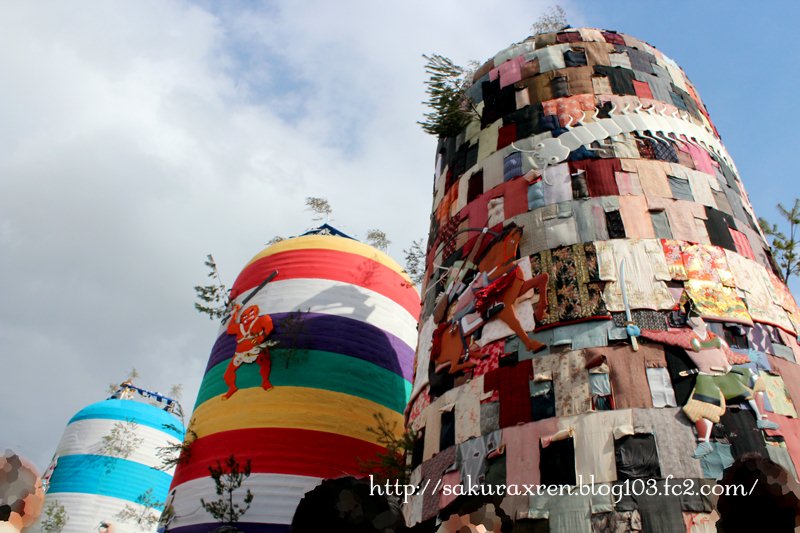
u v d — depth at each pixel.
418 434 22.72
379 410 34.53
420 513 20.17
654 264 21.69
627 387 18.88
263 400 32.91
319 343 34.94
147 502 50.69
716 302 21.05
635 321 20.25
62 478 49.72
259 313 36.25
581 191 23.91
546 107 27.47
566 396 19.25
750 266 23.09
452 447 20.56
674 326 20.19
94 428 52.38
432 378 23.31
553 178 24.73
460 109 29.75
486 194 26.33
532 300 21.80
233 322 37.09
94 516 48.03
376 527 5.00
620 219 22.94
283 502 29.92
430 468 20.88
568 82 28.02
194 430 34.03
